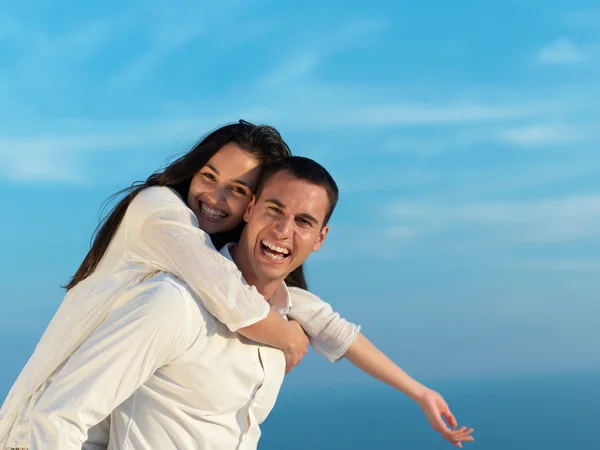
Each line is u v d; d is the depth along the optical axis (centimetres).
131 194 252
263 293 241
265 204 233
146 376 209
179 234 226
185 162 265
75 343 228
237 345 229
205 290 217
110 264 241
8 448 233
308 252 237
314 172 235
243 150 266
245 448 230
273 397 241
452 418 288
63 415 199
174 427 217
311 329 279
